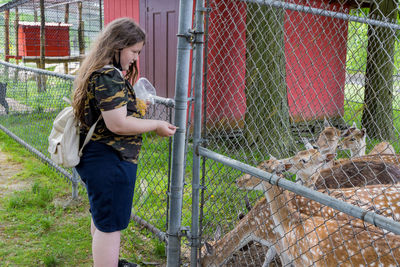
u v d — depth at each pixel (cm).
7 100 803
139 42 241
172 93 859
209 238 338
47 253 360
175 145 270
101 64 232
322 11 244
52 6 1700
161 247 360
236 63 669
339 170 375
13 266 339
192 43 258
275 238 291
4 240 382
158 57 887
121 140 246
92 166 246
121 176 246
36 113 676
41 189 495
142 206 426
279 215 270
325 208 281
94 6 1744
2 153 683
